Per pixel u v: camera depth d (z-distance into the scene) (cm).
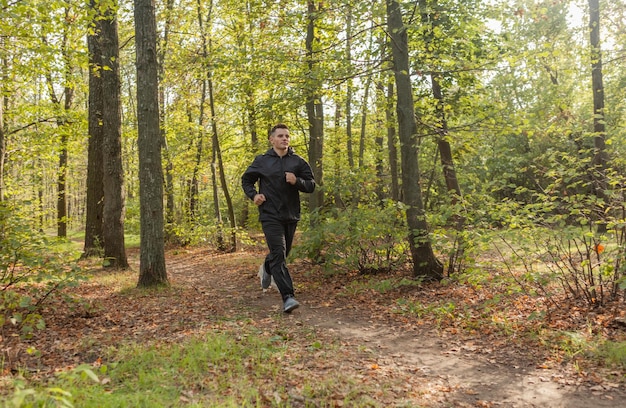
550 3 1219
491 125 767
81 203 4412
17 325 479
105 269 1059
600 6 1552
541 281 567
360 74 810
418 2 785
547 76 1780
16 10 686
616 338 424
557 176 601
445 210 694
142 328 485
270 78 848
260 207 556
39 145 1560
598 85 1514
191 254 1794
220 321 511
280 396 295
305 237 859
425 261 746
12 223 537
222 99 1402
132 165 2434
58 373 310
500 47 791
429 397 314
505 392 330
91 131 1308
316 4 888
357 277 845
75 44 877
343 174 959
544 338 446
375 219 808
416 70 779
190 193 2178
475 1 889
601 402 308
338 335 472
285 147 558
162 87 1678
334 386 314
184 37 1599
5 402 211
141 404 271
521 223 612
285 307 544
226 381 320
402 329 510
